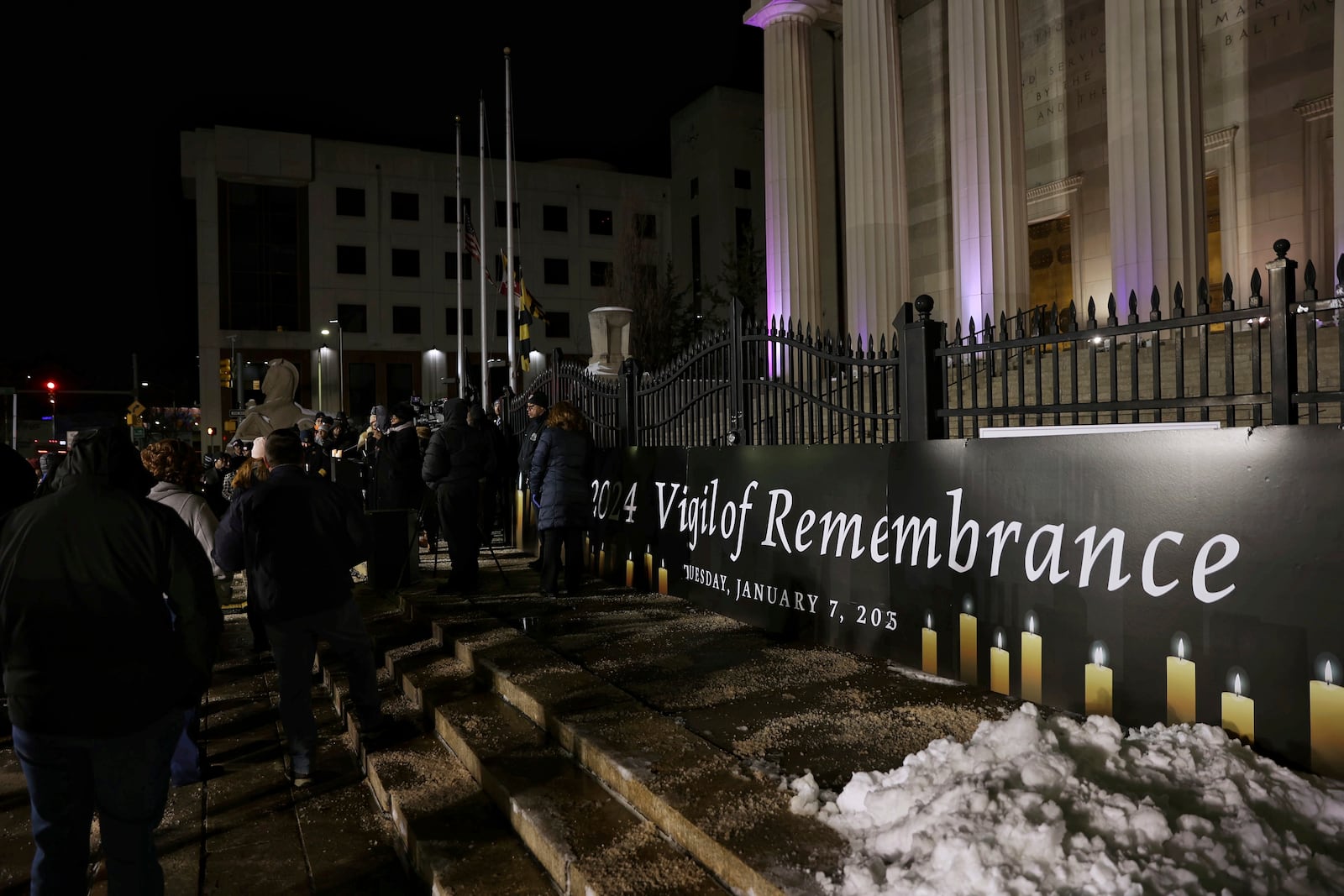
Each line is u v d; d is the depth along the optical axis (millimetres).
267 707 5832
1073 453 3840
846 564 5227
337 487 4461
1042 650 3977
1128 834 2295
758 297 41344
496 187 57656
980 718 3850
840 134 30281
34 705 2512
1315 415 3098
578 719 4043
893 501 4891
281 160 53188
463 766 4199
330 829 3934
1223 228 17125
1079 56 20016
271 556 4242
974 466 4363
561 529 7465
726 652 5316
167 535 2713
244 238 53531
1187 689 3359
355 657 4531
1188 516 3369
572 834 3098
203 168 52625
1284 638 3053
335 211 54656
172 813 4156
